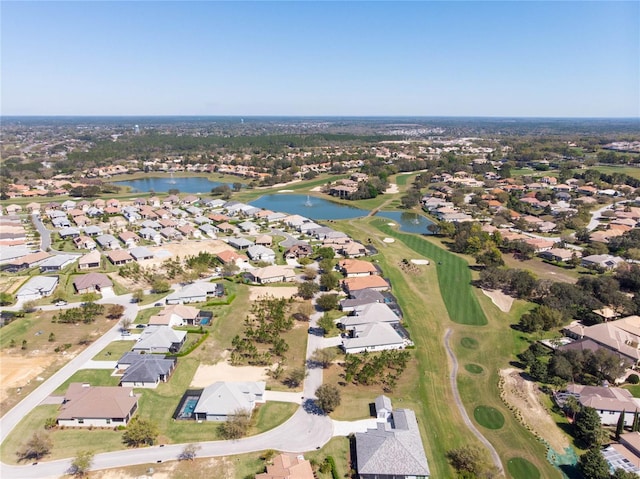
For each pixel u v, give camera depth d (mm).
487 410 90000
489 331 122562
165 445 78438
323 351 102750
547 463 76312
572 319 127062
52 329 120562
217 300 139250
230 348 111938
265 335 113312
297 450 77688
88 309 126500
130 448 77750
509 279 149250
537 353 109312
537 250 190250
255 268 169750
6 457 75500
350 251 183250
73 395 89688
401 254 189000
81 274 161500
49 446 77062
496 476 72375
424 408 90000
